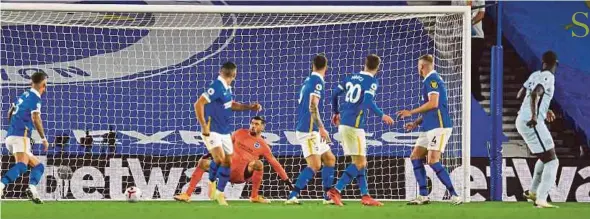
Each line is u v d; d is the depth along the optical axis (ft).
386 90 183.21
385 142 178.19
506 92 192.75
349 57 185.37
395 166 170.40
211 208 125.08
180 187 168.86
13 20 178.70
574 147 186.80
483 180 168.45
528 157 169.89
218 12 146.51
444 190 167.73
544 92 136.26
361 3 190.90
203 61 185.68
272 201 154.81
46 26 183.83
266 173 171.83
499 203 149.07
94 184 167.94
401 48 184.75
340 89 136.56
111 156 173.88
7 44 182.50
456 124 165.99
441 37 172.76
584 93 189.26
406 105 182.50
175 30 187.11
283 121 183.11
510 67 194.70
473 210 126.31
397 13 151.74
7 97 180.96
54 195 167.94
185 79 184.65
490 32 194.39
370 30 185.47
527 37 193.88
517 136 188.65
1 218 113.80
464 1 186.50
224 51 186.19
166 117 182.60
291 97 184.24
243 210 122.21
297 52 185.57
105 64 184.75
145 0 188.03
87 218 113.50
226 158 136.26
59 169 165.48
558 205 148.97
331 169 139.44
